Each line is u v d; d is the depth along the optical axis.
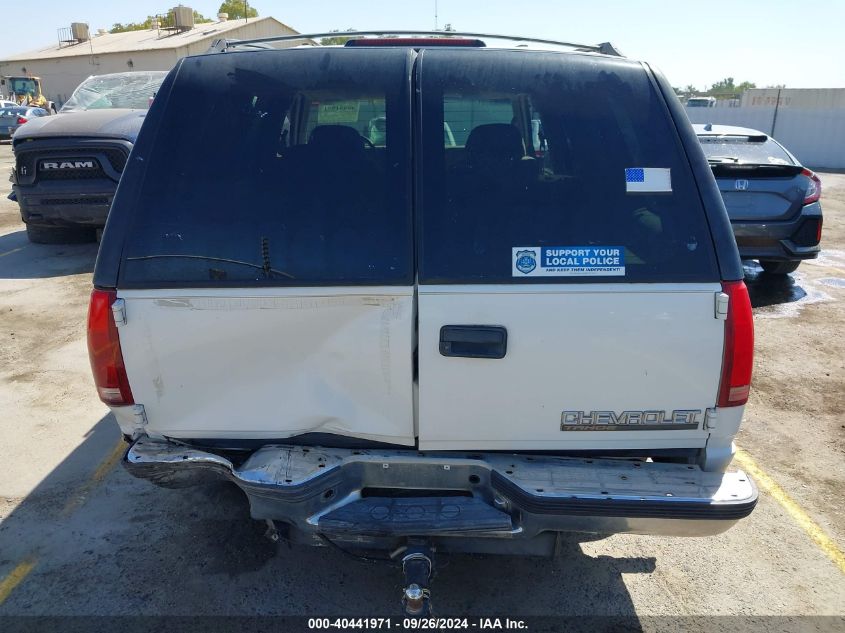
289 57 2.44
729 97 27.64
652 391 2.25
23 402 4.57
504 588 2.88
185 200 2.29
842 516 3.44
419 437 2.32
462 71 2.38
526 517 2.26
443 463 2.36
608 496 2.20
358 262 2.22
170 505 3.43
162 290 2.24
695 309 2.20
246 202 2.28
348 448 2.41
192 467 2.31
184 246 2.26
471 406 2.27
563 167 2.30
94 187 7.70
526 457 2.39
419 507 2.32
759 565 3.06
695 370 2.23
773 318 6.53
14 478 3.66
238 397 2.34
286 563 3.01
